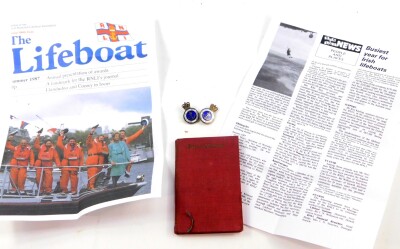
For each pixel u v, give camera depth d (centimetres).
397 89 45
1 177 40
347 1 49
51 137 42
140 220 40
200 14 49
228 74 46
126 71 45
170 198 41
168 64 46
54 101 44
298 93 45
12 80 44
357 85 45
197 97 45
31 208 39
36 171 41
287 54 47
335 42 47
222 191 41
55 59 45
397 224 40
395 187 42
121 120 43
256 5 49
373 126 43
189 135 44
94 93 44
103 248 39
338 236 40
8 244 39
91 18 47
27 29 46
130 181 41
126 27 47
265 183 42
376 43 47
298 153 43
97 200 40
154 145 43
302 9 49
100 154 42
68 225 40
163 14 48
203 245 40
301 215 41
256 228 41
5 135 42
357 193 41
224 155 42
